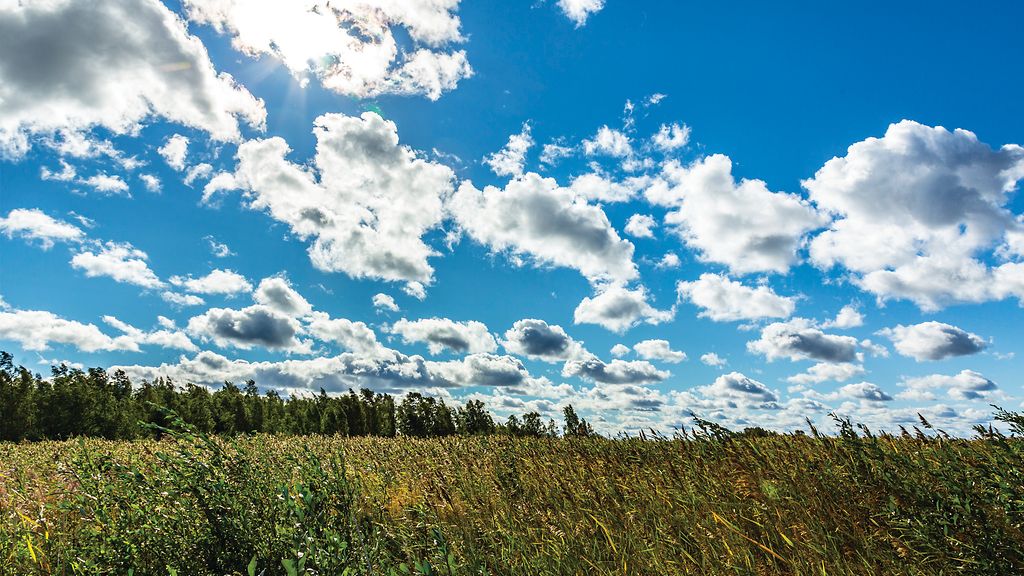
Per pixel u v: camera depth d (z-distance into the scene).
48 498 3.79
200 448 3.60
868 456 3.92
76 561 3.04
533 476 6.00
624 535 3.80
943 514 2.98
